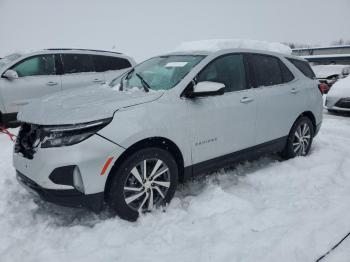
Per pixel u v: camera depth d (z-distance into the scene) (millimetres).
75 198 2605
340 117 8406
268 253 2314
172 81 3279
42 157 2561
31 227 2822
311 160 4457
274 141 4152
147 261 2307
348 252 2311
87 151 2541
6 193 3371
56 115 2662
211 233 2656
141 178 2885
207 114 3258
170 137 2965
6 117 6324
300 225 2650
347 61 35250
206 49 3705
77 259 2348
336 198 3201
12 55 6953
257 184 3703
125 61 7770
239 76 3727
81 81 6996
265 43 4395
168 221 2887
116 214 2998
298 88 4410
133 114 2771
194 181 3775
